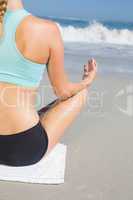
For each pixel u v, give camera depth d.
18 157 3.18
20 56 2.80
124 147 3.96
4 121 3.04
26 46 2.77
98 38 11.75
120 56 8.59
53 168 3.34
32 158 3.22
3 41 2.74
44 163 3.38
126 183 3.30
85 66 3.68
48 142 3.25
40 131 3.17
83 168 3.49
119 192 3.16
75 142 3.99
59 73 3.12
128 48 9.82
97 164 3.58
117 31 12.05
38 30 2.78
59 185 3.19
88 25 12.10
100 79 6.29
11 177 3.18
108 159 3.69
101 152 3.82
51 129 3.27
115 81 6.25
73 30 12.15
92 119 4.62
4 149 3.14
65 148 3.73
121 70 7.08
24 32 2.74
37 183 3.18
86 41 11.13
